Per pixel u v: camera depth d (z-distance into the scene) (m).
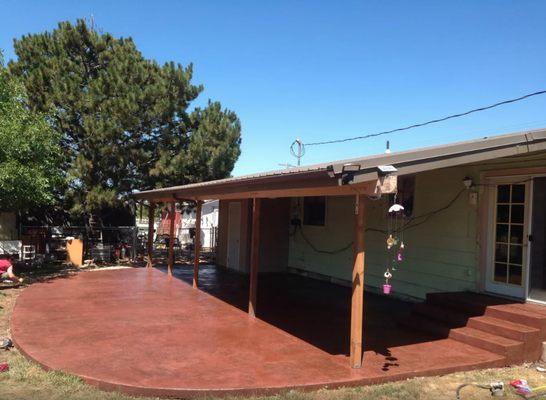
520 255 7.70
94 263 16.73
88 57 16.48
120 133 15.01
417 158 5.25
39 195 12.27
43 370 5.62
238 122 17.95
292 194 6.83
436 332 7.27
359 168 4.88
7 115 11.83
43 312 8.57
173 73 16.28
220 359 6.02
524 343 6.31
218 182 8.48
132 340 6.81
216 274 14.27
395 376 5.53
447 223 9.05
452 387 5.40
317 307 9.45
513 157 7.72
